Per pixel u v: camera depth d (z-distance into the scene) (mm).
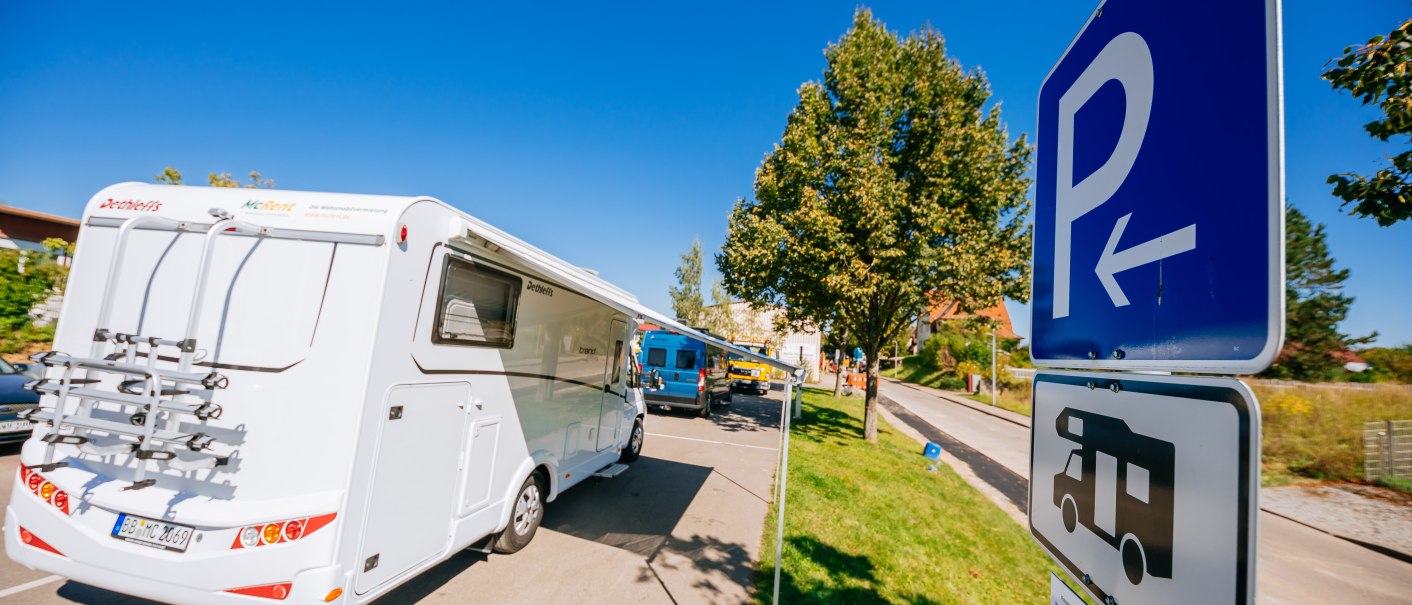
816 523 6297
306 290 3246
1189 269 923
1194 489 884
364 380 3131
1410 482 10555
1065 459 1318
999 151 11141
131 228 3436
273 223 3365
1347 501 9844
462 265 3963
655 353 14281
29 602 3561
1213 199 875
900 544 5914
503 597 4168
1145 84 1090
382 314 3230
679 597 4348
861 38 11766
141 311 3363
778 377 32344
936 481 9219
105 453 3223
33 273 11336
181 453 3008
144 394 2941
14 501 3277
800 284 11672
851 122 11555
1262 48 786
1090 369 1247
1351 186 3172
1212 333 857
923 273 10641
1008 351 39250
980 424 19781
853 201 10555
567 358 5664
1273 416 13891
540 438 5164
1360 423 12664
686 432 11875
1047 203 1492
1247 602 749
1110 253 1179
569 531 5547
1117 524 1096
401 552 3439
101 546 3045
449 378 3846
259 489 3041
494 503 4422
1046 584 5367
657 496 6977
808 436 12328
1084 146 1317
